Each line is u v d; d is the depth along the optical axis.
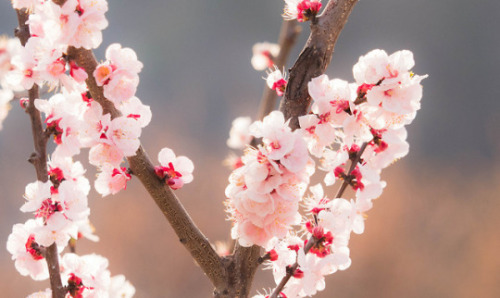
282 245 1.42
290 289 1.41
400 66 1.38
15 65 1.40
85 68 1.39
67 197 1.40
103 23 1.38
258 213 1.37
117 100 1.39
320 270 1.40
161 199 1.42
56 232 1.41
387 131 1.40
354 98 1.39
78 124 1.41
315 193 1.42
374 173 1.39
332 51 1.41
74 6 1.37
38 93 1.42
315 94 1.39
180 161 1.43
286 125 1.37
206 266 1.42
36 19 1.40
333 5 1.41
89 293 1.44
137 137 1.40
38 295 1.44
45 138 1.41
